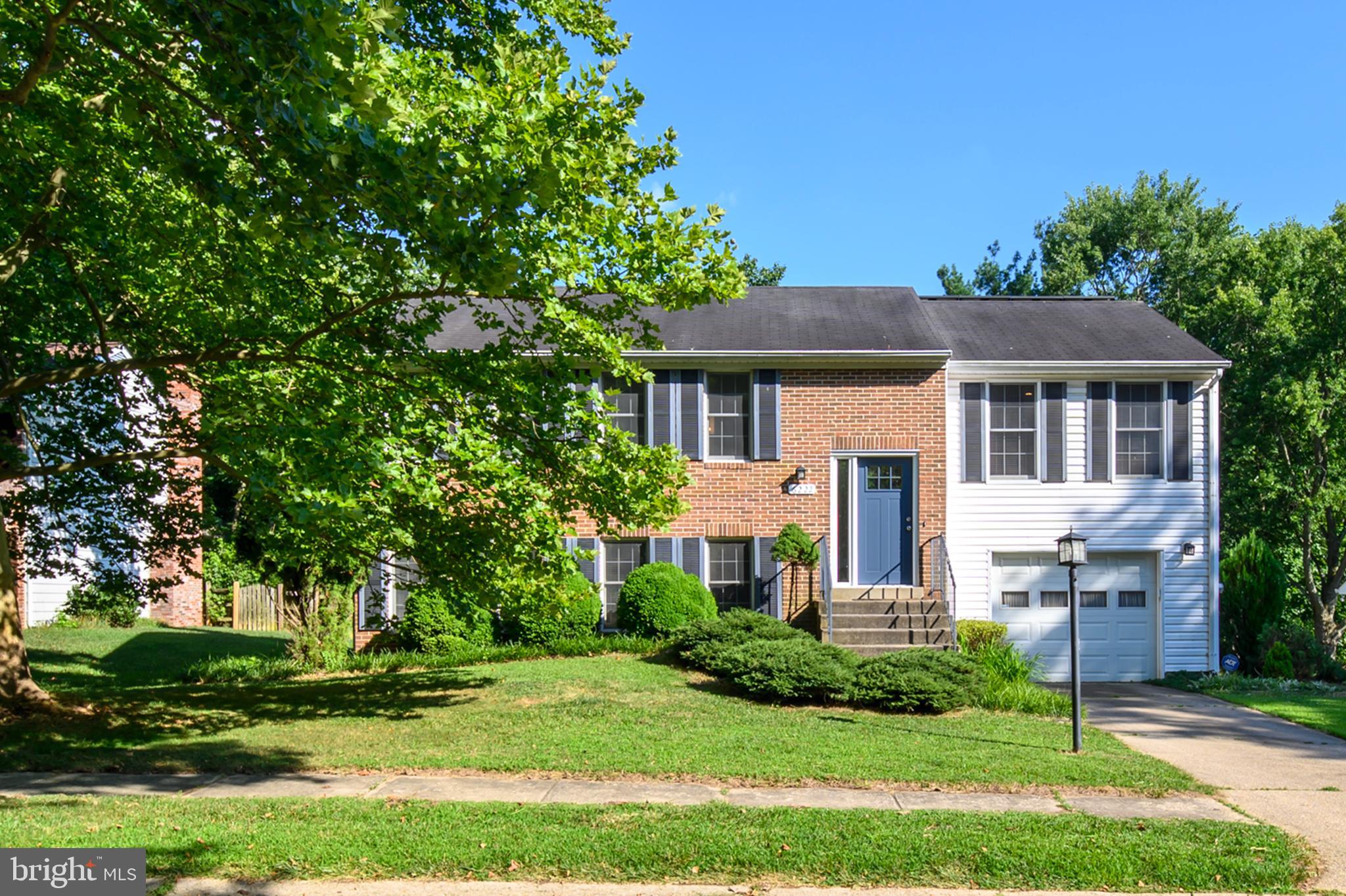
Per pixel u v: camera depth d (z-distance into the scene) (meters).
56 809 7.12
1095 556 17.75
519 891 5.72
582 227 8.77
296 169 5.77
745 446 17.38
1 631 11.16
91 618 20.34
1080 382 17.69
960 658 12.15
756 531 17.12
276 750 9.38
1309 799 7.91
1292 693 15.05
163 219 9.20
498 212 5.93
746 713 10.97
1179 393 17.66
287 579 15.03
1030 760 8.95
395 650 16.83
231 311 9.76
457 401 9.91
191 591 21.94
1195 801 7.81
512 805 7.32
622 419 17.28
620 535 16.89
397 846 6.25
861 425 17.19
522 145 7.39
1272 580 18.39
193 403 17.67
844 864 6.06
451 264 5.94
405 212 5.83
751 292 20.66
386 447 9.09
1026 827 6.80
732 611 14.58
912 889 5.85
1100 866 6.05
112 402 12.60
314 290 9.66
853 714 11.09
